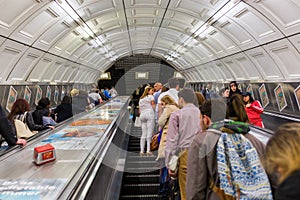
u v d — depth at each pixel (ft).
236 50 25.18
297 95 17.66
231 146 3.72
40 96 25.75
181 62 49.16
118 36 35.27
